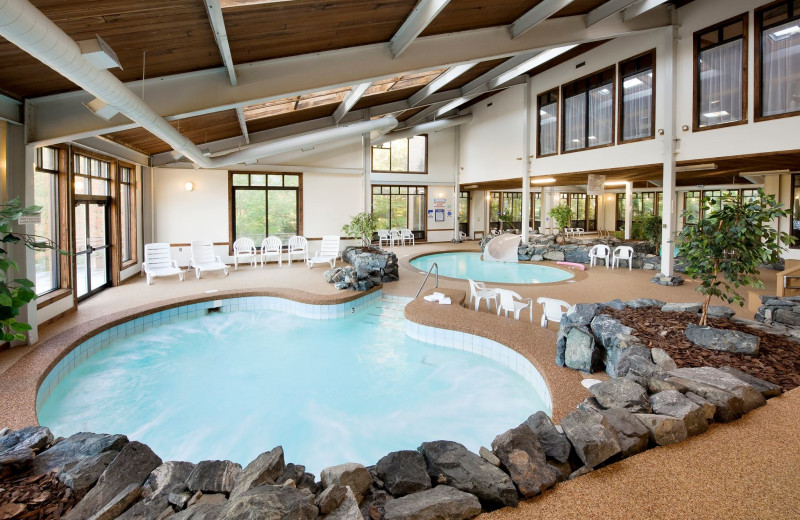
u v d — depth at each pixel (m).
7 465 1.92
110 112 3.73
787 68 6.39
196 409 4.23
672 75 7.81
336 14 4.16
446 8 4.95
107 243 7.81
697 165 9.20
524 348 4.38
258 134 10.17
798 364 3.27
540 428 2.29
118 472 1.94
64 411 4.10
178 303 6.55
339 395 4.54
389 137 13.30
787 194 10.34
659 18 7.69
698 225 3.70
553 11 5.68
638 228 14.84
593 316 4.23
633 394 2.60
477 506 1.78
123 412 4.13
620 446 2.16
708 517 1.72
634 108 8.74
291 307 7.08
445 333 5.31
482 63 9.41
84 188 6.83
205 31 3.77
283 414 4.17
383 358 5.48
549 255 11.79
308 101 8.40
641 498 1.84
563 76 10.52
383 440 3.74
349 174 12.55
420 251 13.77
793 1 6.26
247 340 6.09
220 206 10.85
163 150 9.61
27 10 2.03
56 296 5.52
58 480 1.92
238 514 1.53
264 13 3.70
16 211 1.89
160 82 4.55
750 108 6.80
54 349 4.40
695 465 2.08
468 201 18.34
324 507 1.67
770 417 2.55
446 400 4.38
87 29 3.26
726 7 7.03
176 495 1.82
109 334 5.45
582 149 10.02
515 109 12.59
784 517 1.71
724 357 3.40
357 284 7.57
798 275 5.70
